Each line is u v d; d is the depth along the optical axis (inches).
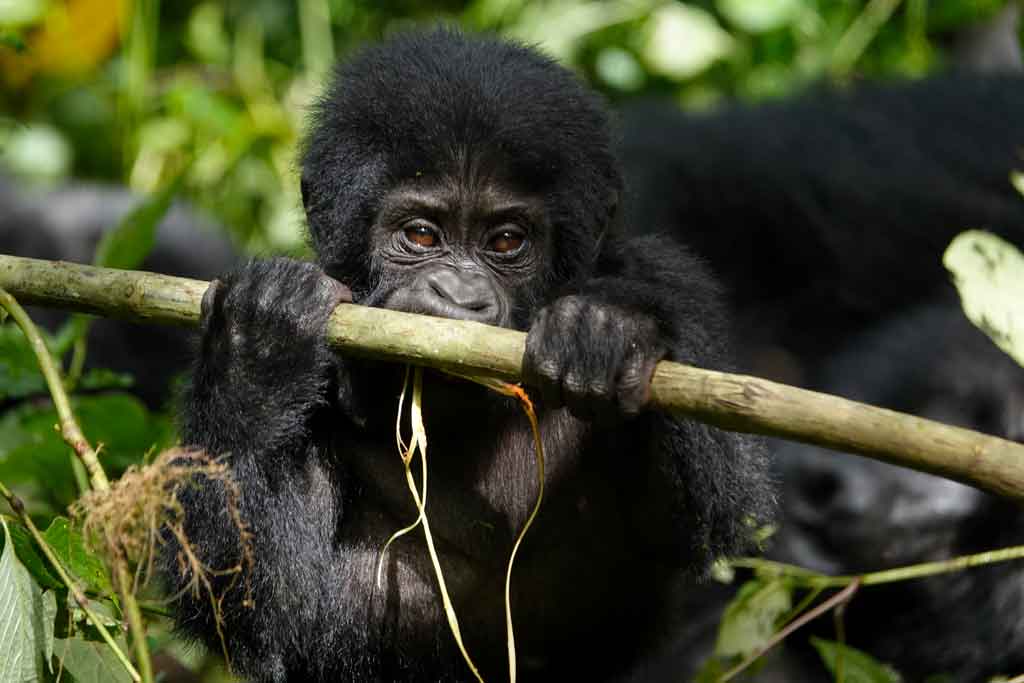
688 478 291.7
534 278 300.0
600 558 326.0
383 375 301.3
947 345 451.2
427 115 296.4
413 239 297.4
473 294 285.7
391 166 297.9
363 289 303.1
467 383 296.7
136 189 639.1
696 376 226.2
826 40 618.8
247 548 266.2
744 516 305.6
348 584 318.0
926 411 436.8
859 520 425.7
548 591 326.0
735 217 526.6
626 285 298.2
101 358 560.4
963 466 198.7
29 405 406.6
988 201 506.9
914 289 511.5
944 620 435.2
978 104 539.5
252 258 285.3
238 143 629.9
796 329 525.0
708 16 619.2
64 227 614.5
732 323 502.6
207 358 277.1
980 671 439.2
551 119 302.5
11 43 328.5
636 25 617.0
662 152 539.5
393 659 324.2
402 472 321.7
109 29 657.0
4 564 248.8
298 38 656.4
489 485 324.2
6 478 370.0
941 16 624.7
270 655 297.7
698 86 630.5
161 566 295.1
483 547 323.3
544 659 332.2
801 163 529.7
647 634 335.6
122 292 264.7
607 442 320.5
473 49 317.1
